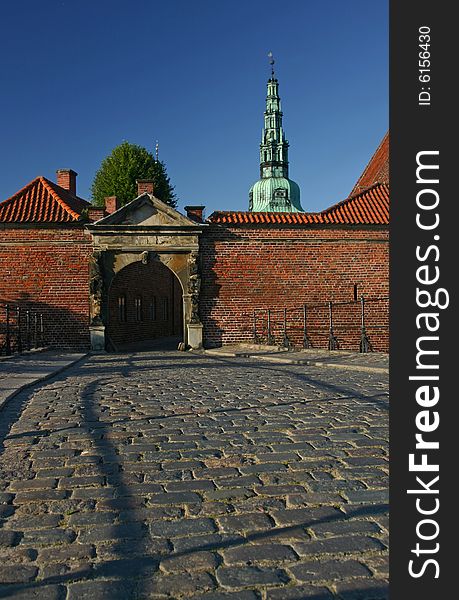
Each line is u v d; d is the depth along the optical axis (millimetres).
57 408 7379
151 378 11219
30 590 2668
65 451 5121
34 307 22594
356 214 24172
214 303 23266
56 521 3482
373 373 11266
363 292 23828
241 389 9133
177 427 6074
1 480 4305
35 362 15031
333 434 5574
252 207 65375
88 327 22719
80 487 4113
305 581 2719
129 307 31219
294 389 8922
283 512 3561
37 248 22672
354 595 2596
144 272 33281
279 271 23547
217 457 4836
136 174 42125
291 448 5070
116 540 3191
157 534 3264
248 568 2846
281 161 63562
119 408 7348
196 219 23625
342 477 4219
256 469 4469
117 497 3885
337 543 3111
